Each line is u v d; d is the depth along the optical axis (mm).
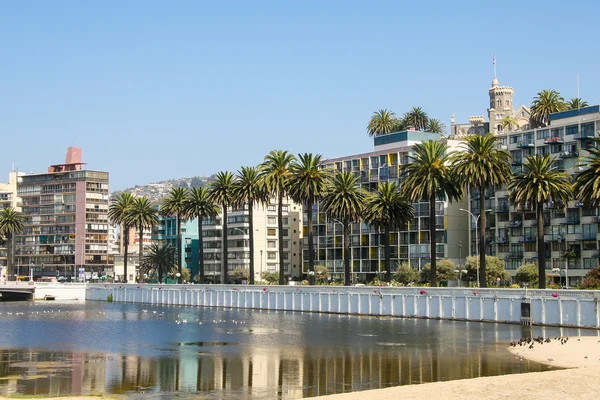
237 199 180875
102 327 119250
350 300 141500
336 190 160125
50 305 196875
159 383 62531
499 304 113062
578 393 50594
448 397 49750
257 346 88500
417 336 96125
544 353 75000
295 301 156500
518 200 128875
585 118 186375
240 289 173625
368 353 79938
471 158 131250
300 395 56750
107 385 61781
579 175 113188
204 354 81312
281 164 168750
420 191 137875
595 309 98875
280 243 169125
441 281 188375
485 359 72375
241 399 55375
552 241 187375
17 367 72250
